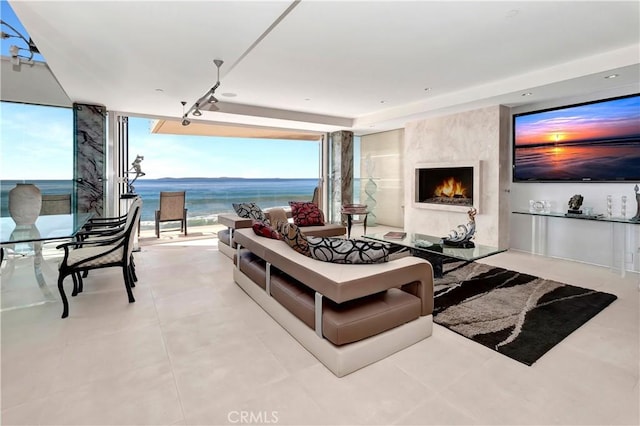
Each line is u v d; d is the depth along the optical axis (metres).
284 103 5.66
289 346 2.27
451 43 3.16
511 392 1.77
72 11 2.30
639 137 3.89
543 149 4.78
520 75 4.11
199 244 5.89
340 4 2.45
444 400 1.71
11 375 1.92
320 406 1.67
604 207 4.25
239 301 3.09
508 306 2.93
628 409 1.64
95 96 4.63
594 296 3.16
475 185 5.18
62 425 1.54
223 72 3.60
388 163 7.98
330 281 1.91
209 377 1.91
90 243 2.90
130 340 2.34
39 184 5.45
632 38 3.07
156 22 2.48
